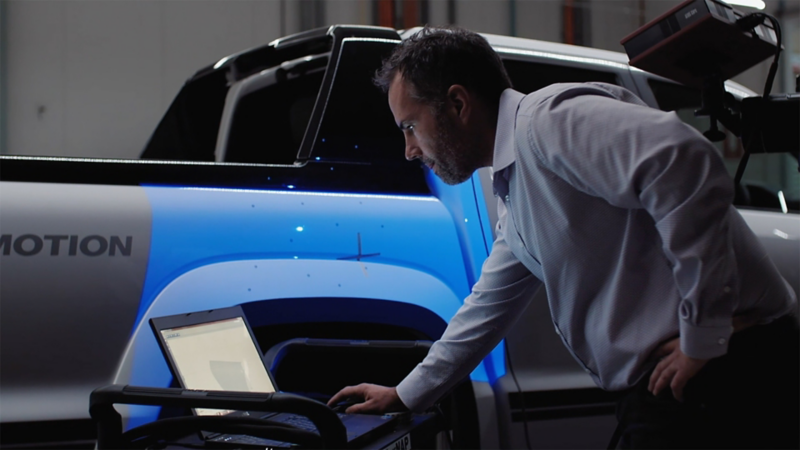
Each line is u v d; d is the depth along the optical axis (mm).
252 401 1033
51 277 1505
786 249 2229
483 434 1812
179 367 1243
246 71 2521
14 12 3182
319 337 1823
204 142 2762
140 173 1630
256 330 1759
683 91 2621
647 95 2475
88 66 3322
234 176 1710
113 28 3371
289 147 2570
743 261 1110
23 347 1482
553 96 1092
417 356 1869
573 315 1146
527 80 2275
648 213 1073
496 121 1235
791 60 4348
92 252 1537
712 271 954
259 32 3410
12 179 1528
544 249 1131
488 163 1275
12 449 1460
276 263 1677
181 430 1129
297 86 2551
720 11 1260
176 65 3447
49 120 3262
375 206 1839
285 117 2584
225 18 3445
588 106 1037
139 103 3434
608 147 997
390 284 1773
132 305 1551
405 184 1928
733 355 1078
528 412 1890
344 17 3316
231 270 1633
